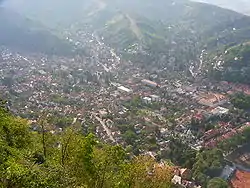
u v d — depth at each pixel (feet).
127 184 117.50
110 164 119.34
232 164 305.73
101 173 115.44
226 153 327.67
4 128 121.60
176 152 310.86
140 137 340.39
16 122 129.08
